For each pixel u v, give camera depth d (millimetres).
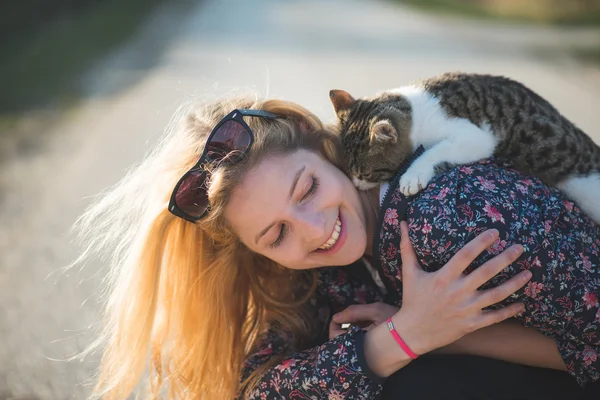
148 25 17906
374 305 2195
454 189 1991
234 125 2141
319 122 2381
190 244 2352
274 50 12453
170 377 2438
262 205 2105
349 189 2205
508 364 2055
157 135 7590
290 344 2400
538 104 3092
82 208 5523
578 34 14289
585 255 1957
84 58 13398
